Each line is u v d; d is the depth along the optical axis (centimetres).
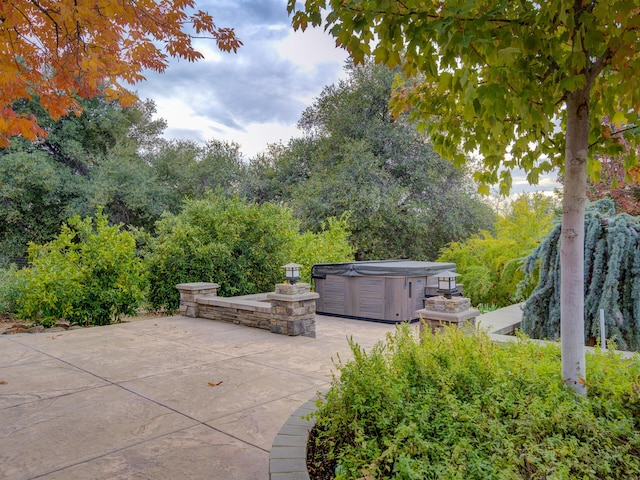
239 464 245
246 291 859
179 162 1805
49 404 337
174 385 383
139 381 394
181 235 821
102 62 453
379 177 1419
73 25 401
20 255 1470
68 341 553
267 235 907
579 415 224
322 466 227
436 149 335
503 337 408
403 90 340
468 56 209
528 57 225
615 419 235
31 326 664
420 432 220
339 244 1064
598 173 325
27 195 1420
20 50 418
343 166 1475
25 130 436
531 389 262
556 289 460
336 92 1603
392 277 751
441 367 288
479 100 211
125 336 584
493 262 1001
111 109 1670
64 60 436
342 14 234
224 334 598
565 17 191
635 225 431
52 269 661
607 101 276
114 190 1523
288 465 220
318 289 855
